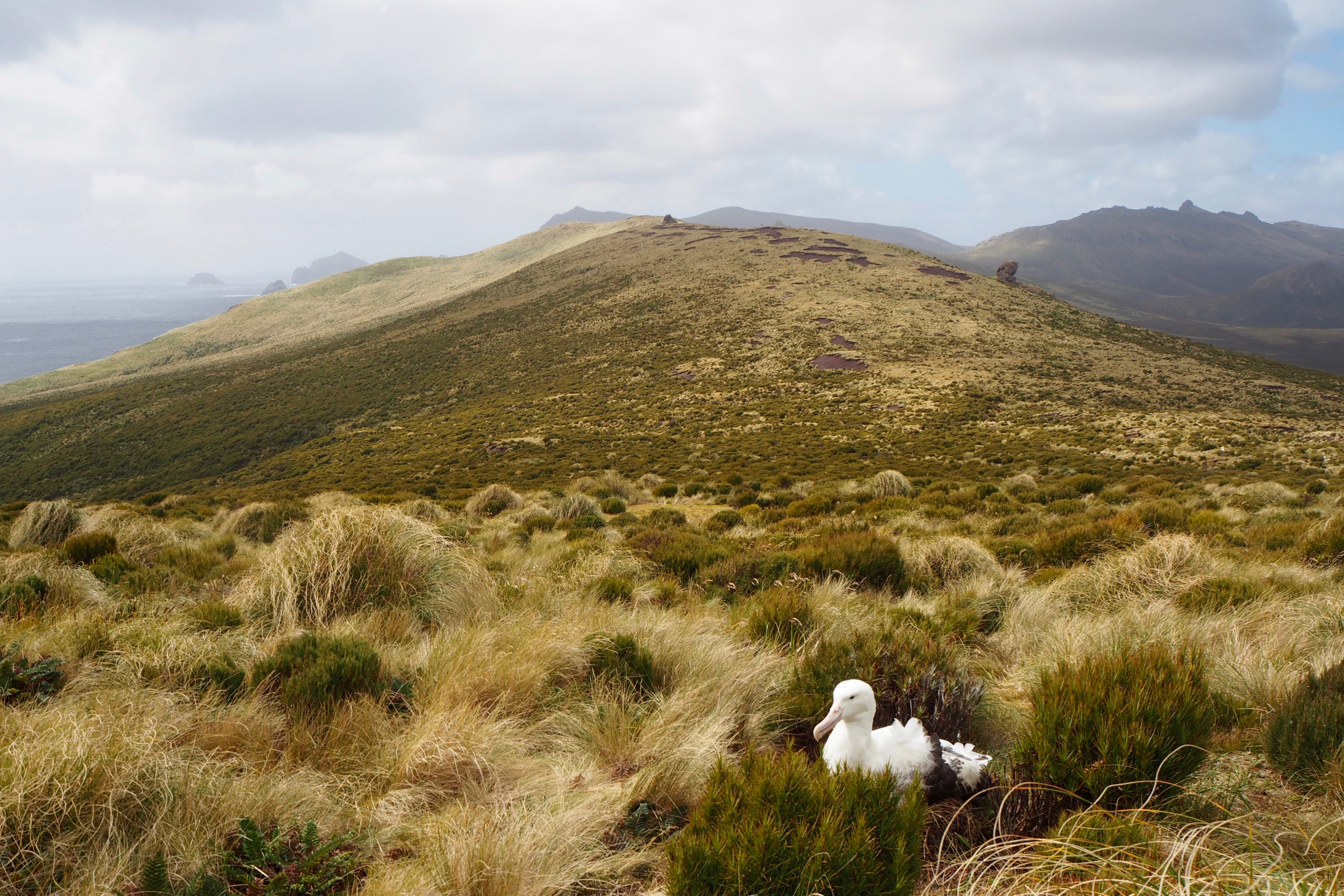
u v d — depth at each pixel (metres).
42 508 10.91
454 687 3.70
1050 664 4.24
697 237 153.50
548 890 2.29
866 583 7.57
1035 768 2.67
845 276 107.62
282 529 11.21
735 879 1.93
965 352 72.31
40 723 2.79
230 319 179.75
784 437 46.06
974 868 2.28
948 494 16.64
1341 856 2.22
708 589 7.43
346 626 5.23
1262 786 2.80
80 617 5.06
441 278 194.12
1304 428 41.97
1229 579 6.45
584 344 93.50
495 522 14.70
